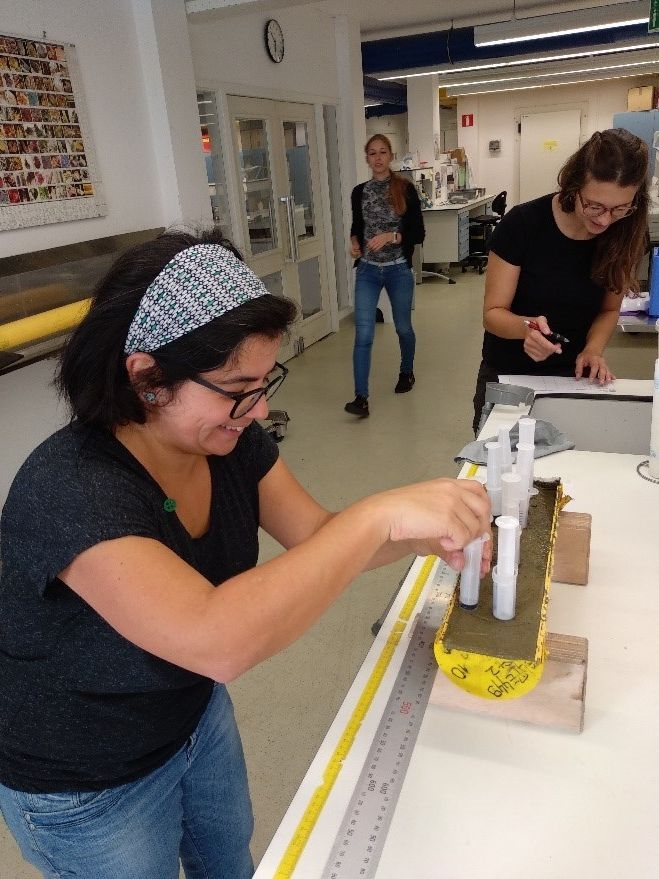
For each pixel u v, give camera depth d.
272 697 1.79
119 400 0.61
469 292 6.93
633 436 1.54
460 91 10.19
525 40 6.17
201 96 3.95
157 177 3.24
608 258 1.58
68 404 0.64
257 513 0.86
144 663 0.68
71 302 2.64
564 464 1.28
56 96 2.59
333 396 4.16
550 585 0.86
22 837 0.79
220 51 3.98
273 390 0.66
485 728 0.71
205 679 0.81
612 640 0.82
